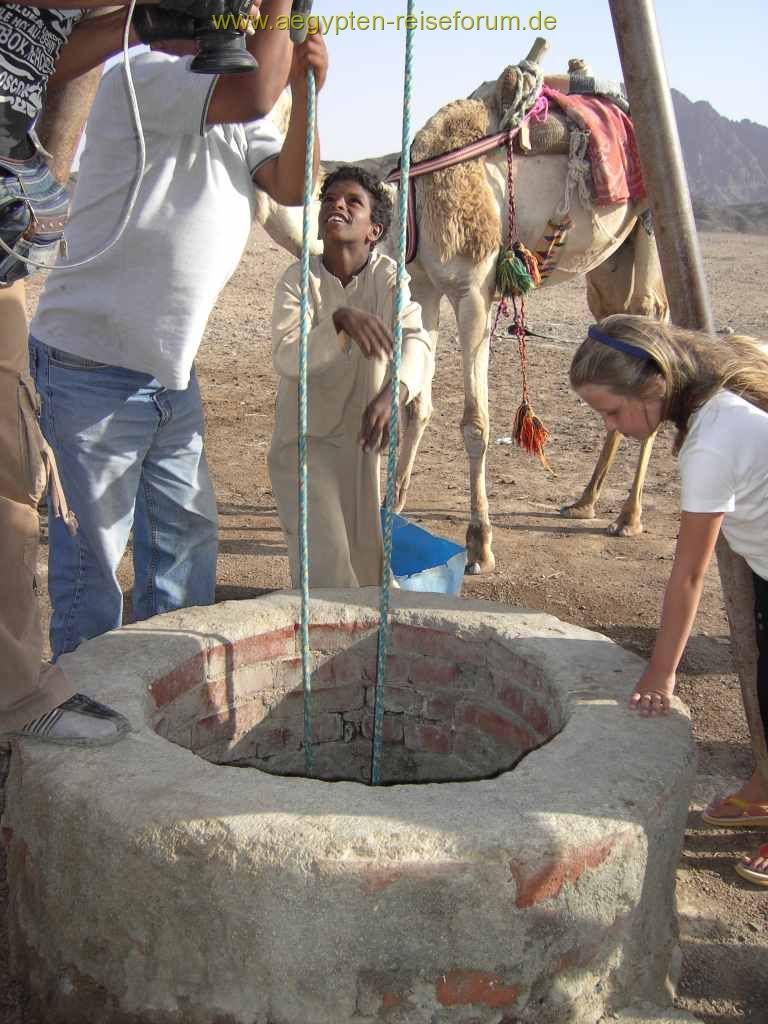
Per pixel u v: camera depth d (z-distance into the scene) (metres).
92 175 3.47
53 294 3.58
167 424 3.79
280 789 2.40
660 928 2.62
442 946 2.25
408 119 2.78
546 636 3.28
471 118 5.78
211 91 3.21
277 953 2.24
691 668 4.70
